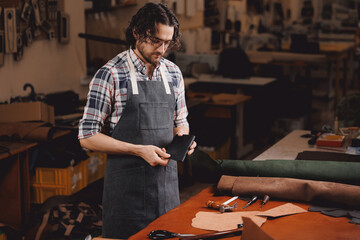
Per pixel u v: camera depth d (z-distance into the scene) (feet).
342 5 33.63
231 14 29.12
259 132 21.81
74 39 17.89
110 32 22.03
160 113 7.38
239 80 21.68
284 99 22.93
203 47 26.37
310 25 34.42
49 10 16.17
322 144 10.48
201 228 5.70
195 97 19.21
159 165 7.33
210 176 7.25
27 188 12.37
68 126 14.10
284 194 6.42
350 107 12.87
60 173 13.88
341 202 6.12
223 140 17.62
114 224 7.38
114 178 7.29
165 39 6.82
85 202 12.25
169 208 7.59
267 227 5.62
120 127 7.23
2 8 13.93
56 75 16.94
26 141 12.37
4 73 14.35
